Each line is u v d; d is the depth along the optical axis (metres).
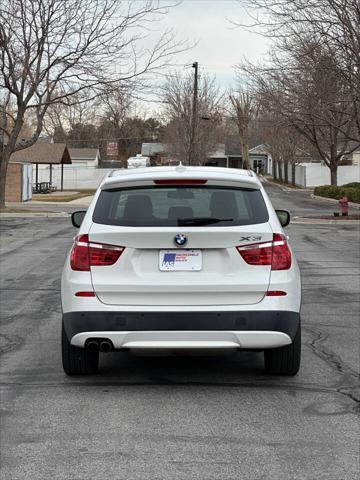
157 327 5.27
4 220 25.00
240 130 62.44
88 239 5.41
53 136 88.94
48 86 26.58
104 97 30.64
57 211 28.75
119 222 5.42
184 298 5.31
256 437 4.69
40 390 5.75
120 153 94.38
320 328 8.09
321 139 44.16
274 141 66.44
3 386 5.88
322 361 6.62
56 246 16.53
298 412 5.19
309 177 62.84
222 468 4.18
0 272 12.59
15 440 4.66
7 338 7.64
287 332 5.37
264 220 5.46
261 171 98.12
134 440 4.64
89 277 5.37
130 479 4.03
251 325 5.29
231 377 6.12
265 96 26.34
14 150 27.88
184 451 4.44
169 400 5.48
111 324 5.30
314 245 17.28
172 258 5.33
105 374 6.23
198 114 54.94
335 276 12.19
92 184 61.16
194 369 6.39
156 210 5.50
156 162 87.75
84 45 25.53
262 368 6.41
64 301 5.49
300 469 4.16
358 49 20.50
